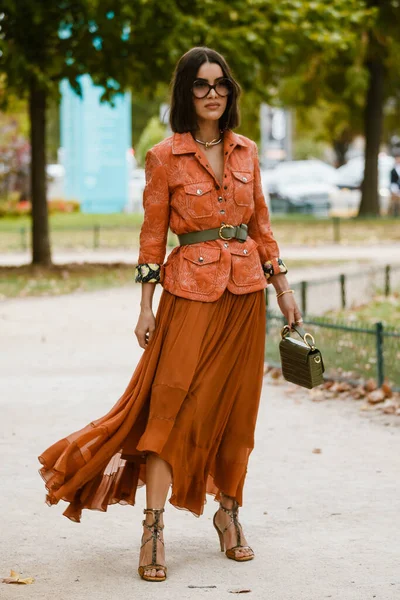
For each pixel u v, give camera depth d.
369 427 13.22
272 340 18.17
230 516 8.33
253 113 63.56
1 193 76.12
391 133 83.69
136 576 7.88
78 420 13.55
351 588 7.57
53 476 7.90
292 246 49.47
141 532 8.99
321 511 9.55
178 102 8.03
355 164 93.31
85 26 33.44
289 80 62.41
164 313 7.98
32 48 34.31
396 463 11.35
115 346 20.14
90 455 7.80
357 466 11.23
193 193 7.89
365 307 26.48
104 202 73.50
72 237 54.72
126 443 7.98
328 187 82.62
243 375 8.08
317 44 36.97
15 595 7.47
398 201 71.75
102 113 72.50
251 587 7.62
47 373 17.20
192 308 7.87
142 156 114.50
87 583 7.73
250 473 10.95
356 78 58.72
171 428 7.85
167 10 33.22
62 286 31.94
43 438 12.53
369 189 66.00
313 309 24.86
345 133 97.69
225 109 8.10
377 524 9.14
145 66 34.97
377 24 57.84
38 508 9.69
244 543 8.30
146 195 8.05
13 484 10.50
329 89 64.31
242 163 8.08
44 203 38.25
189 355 7.82
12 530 9.03
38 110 37.78
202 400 7.88
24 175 76.62
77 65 35.12
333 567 8.03
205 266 7.89
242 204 8.02
